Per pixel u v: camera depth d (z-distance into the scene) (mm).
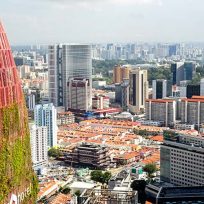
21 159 119188
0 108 111750
